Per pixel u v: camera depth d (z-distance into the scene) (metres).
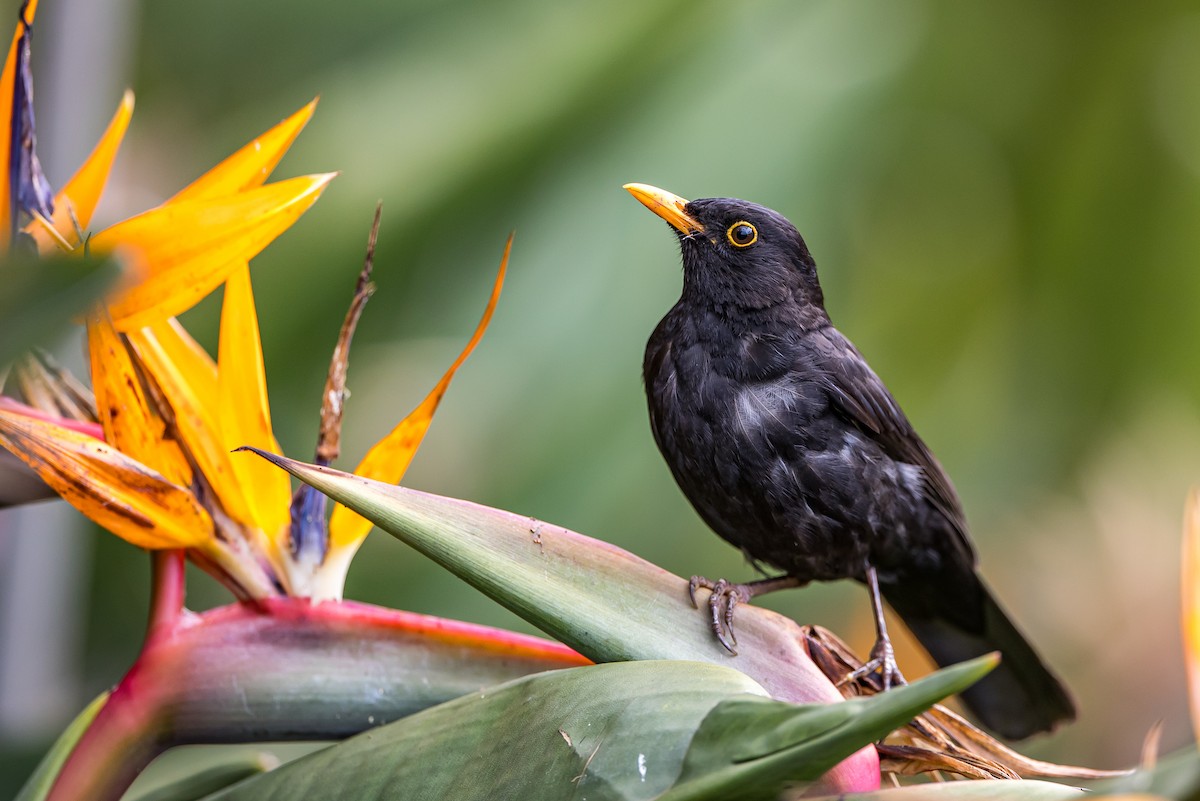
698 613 4.22
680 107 8.49
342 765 3.83
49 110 6.93
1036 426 10.09
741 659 4.19
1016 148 9.64
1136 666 10.79
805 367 6.72
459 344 8.34
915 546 7.12
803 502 6.65
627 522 8.16
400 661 4.32
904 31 9.23
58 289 2.19
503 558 4.00
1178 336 9.91
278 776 3.90
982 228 9.75
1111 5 9.42
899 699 2.94
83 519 7.43
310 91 9.38
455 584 7.94
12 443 4.03
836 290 8.89
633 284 8.32
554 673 3.77
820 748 3.06
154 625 4.25
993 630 7.57
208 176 4.43
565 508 8.07
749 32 8.66
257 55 10.05
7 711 6.14
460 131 8.55
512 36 8.88
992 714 7.62
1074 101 9.59
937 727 4.40
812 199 8.67
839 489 6.65
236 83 10.06
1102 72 9.53
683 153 8.45
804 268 7.05
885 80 9.01
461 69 8.85
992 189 9.73
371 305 8.38
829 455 6.66
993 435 9.97
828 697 4.19
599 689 3.63
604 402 8.18
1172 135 9.68
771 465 6.62
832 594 10.05
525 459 8.11
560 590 4.03
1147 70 9.59
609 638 4.03
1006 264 9.80
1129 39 9.50
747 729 3.27
